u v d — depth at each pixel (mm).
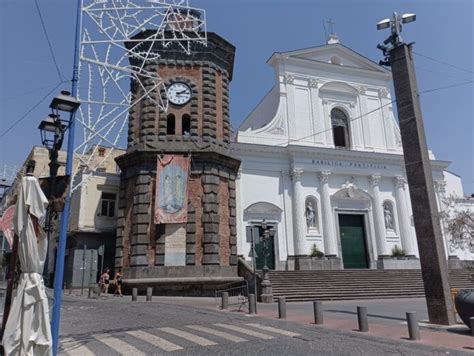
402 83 14945
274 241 31312
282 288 22812
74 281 28500
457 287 27609
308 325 12484
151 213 23250
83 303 18578
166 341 9719
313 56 37625
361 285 25047
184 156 23891
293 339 10133
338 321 13414
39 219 7523
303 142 34625
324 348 9086
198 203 23531
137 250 22484
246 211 31234
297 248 31375
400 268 33188
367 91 38344
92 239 29828
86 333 10828
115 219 31000
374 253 33844
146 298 20000
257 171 32625
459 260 34344
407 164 14406
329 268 31297
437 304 12758
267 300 20125
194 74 25906
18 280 7848
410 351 8820
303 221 32094
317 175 33969
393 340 10102
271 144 33938
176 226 23000
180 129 24828
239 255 29688
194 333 10805
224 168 25125
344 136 37031
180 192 23203
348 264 33125
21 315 6906
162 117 24703
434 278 12992
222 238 23719
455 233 27250
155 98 24969
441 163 37812
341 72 37844
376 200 34844
